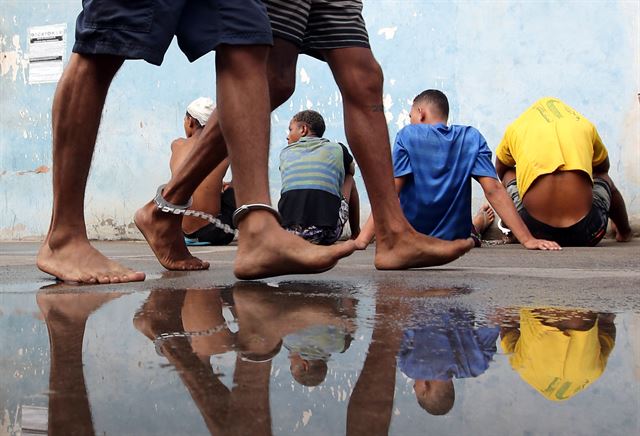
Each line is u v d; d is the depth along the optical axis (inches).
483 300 40.8
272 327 30.5
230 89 51.8
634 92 175.5
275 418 16.0
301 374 20.6
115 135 213.6
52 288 51.1
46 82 221.3
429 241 68.1
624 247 139.3
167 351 25.0
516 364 22.1
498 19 182.9
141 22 51.4
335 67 66.3
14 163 225.0
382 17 189.6
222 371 21.2
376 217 68.2
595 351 24.6
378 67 66.6
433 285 51.1
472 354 23.9
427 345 25.6
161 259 70.9
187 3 52.8
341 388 18.9
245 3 51.3
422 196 112.0
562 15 179.0
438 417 15.9
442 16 185.9
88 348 25.8
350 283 52.8
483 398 17.7
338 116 194.7
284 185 136.8
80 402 17.6
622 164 176.6
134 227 213.9
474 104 185.0
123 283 55.0
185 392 18.6
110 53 52.1
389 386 19.0
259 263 51.2
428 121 116.5
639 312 35.3
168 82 209.5
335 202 135.2
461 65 185.3
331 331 29.1
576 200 141.9
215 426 15.4
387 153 67.5
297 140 150.5
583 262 88.7
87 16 52.3
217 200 167.3
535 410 16.5
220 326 31.1
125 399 17.9
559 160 141.6
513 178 157.6
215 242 169.8
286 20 60.7
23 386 19.4
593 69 177.8
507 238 162.4
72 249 57.8
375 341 26.6
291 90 62.8
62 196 57.4
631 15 175.5
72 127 55.4
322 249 50.3
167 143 210.2
